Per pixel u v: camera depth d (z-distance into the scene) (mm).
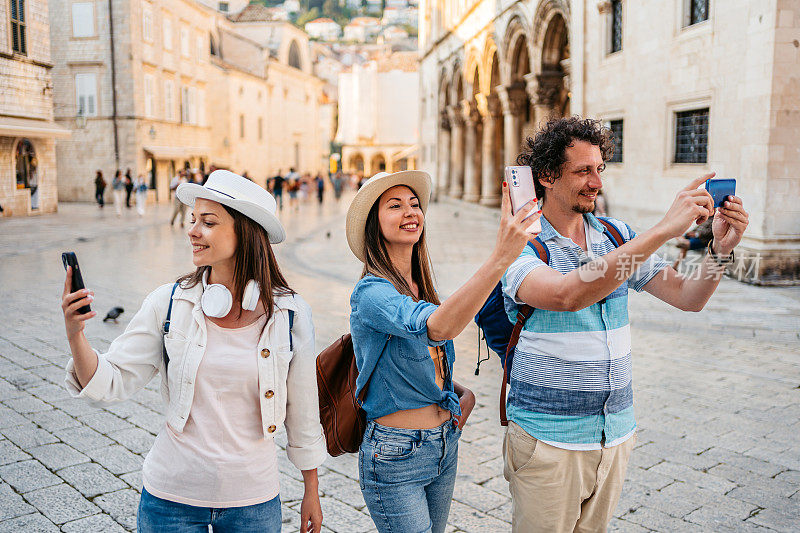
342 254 16453
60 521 3764
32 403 5684
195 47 42000
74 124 34750
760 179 11102
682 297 2400
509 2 23188
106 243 17891
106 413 5441
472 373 6578
